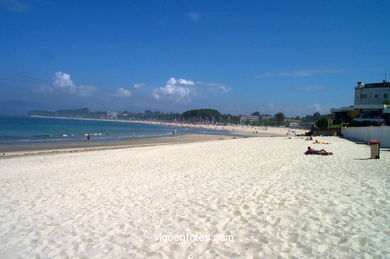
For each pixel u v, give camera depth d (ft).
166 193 24.56
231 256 12.90
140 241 15.02
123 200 22.95
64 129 236.84
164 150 70.33
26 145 97.45
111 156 58.39
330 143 75.82
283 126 500.74
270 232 15.06
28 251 14.46
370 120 124.47
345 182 25.21
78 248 14.53
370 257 11.80
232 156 50.57
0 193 26.76
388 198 19.70
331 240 13.60
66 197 24.67
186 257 13.09
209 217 17.98
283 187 24.32
